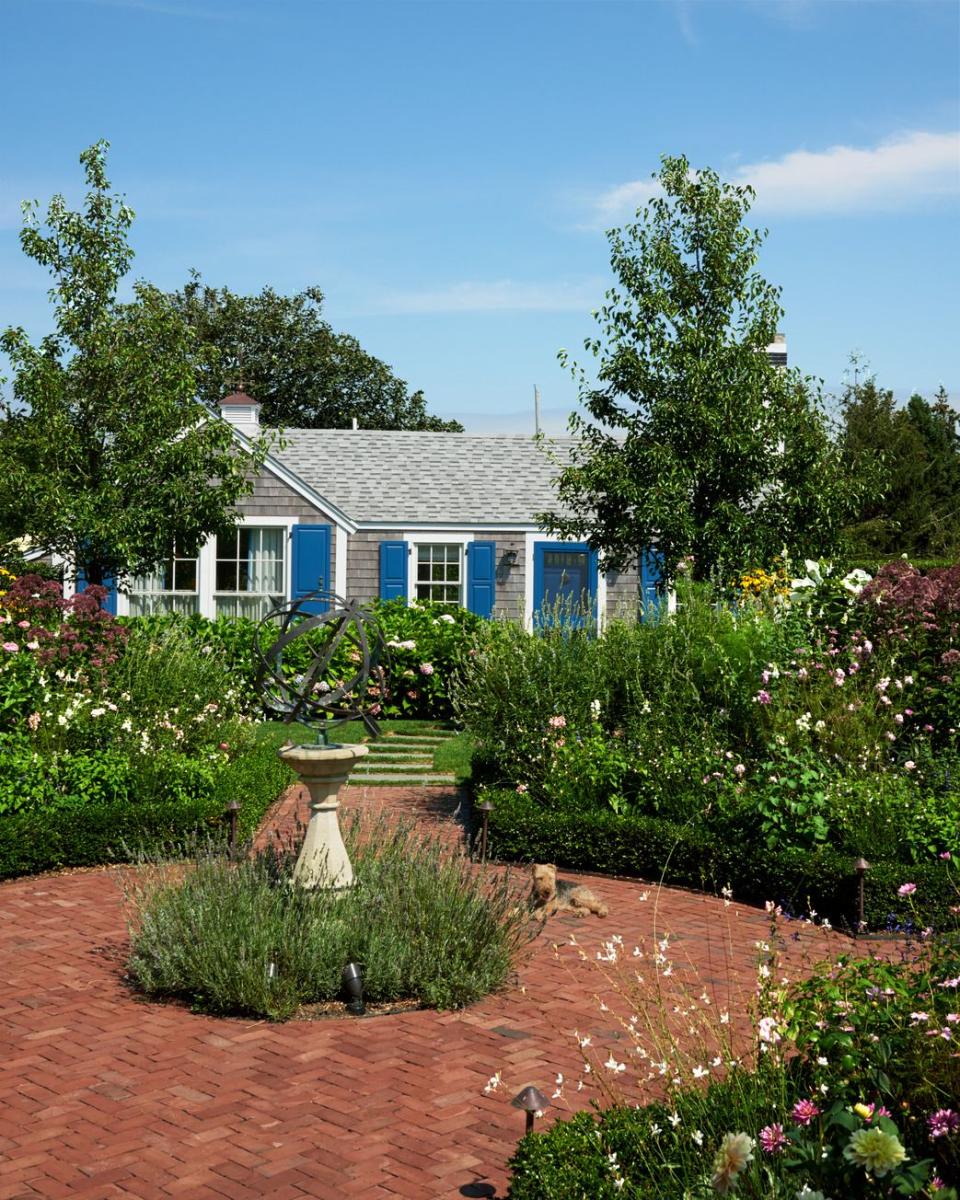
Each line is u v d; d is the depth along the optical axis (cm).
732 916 877
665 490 1566
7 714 1105
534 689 1172
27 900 902
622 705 1200
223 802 1048
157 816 1014
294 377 4366
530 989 710
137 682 1256
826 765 998
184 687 1313
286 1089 567
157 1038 633
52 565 1995
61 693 1141
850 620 1173
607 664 1212
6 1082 575
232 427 1814
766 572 1574
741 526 1569
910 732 1091
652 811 1063
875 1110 366
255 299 4409
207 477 1845
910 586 1150
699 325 1612
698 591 1302
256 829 1102
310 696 793
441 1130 523
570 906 885
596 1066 589
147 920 719
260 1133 520
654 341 1600
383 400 4562
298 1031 645
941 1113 358
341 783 772
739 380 1600
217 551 2227
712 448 1588
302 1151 504
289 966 682
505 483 2453
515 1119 534
